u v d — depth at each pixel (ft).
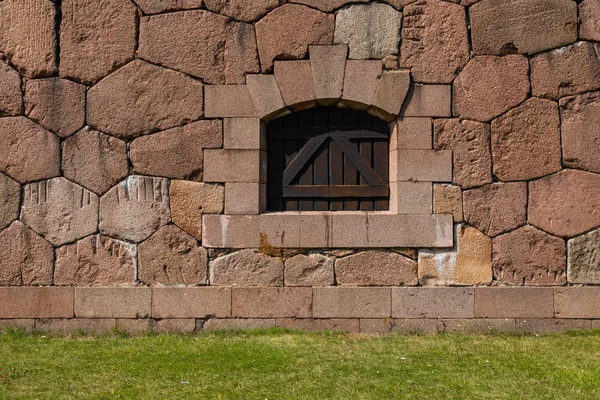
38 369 17.21
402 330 21.24
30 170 21.48
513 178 21.36
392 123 21.99
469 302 21.29
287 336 20.54
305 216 21.40
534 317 21.24
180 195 21.36
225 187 21.40
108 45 21.50
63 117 21.50
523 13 21.57
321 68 21.53
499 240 21.34
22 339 20.54
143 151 21.44
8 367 17.35
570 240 21.30
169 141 21.44
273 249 21.35
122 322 21.29
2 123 21.52
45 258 21.39
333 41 21.56
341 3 21.59
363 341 19.97
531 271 21.30
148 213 21.36
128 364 17.62
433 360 17.92
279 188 22.24
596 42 21.54
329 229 21.35
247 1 21.58
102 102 21.50
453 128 21.47
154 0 21.57
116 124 21.45
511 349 18.99
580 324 21.21
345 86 21.50
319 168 22.27
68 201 21.44
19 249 21.42
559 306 21.21
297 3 21.59
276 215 21.40
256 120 21.49
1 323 21.34
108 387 15.78
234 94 21.50
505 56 21.52
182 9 21.59
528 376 16.51
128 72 21.50
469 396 15.10
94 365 17.57
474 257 21.33
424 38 21.57
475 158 21.42
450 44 21.54
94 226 21.39
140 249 21.36
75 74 21.50
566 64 21.49
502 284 21.34
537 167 21.35
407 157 21.42
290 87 21.54
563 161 21.34
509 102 21.45
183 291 21.26
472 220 21.35
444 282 21.34
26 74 21.58
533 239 21.30
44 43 21.54
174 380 16.29
